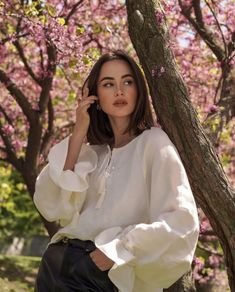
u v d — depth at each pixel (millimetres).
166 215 2293
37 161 6641
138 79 2590
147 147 2449
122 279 2289
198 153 2758
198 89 6871
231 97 4281
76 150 2635
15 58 7594
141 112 2594
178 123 2785
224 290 7504
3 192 11500
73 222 2490
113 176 2500
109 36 6805
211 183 2752
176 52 6488
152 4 2916
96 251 2342
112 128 2676
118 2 6891
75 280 2359
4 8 5445
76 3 6383
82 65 5047
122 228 2404
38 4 5316
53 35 5102
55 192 2611
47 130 7047
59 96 8555
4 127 7125
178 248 2279
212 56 6668
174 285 3217
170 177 2359
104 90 2584
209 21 6074
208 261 7523
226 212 2756
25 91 7922
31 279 10305
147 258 2283
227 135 6352
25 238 20891
